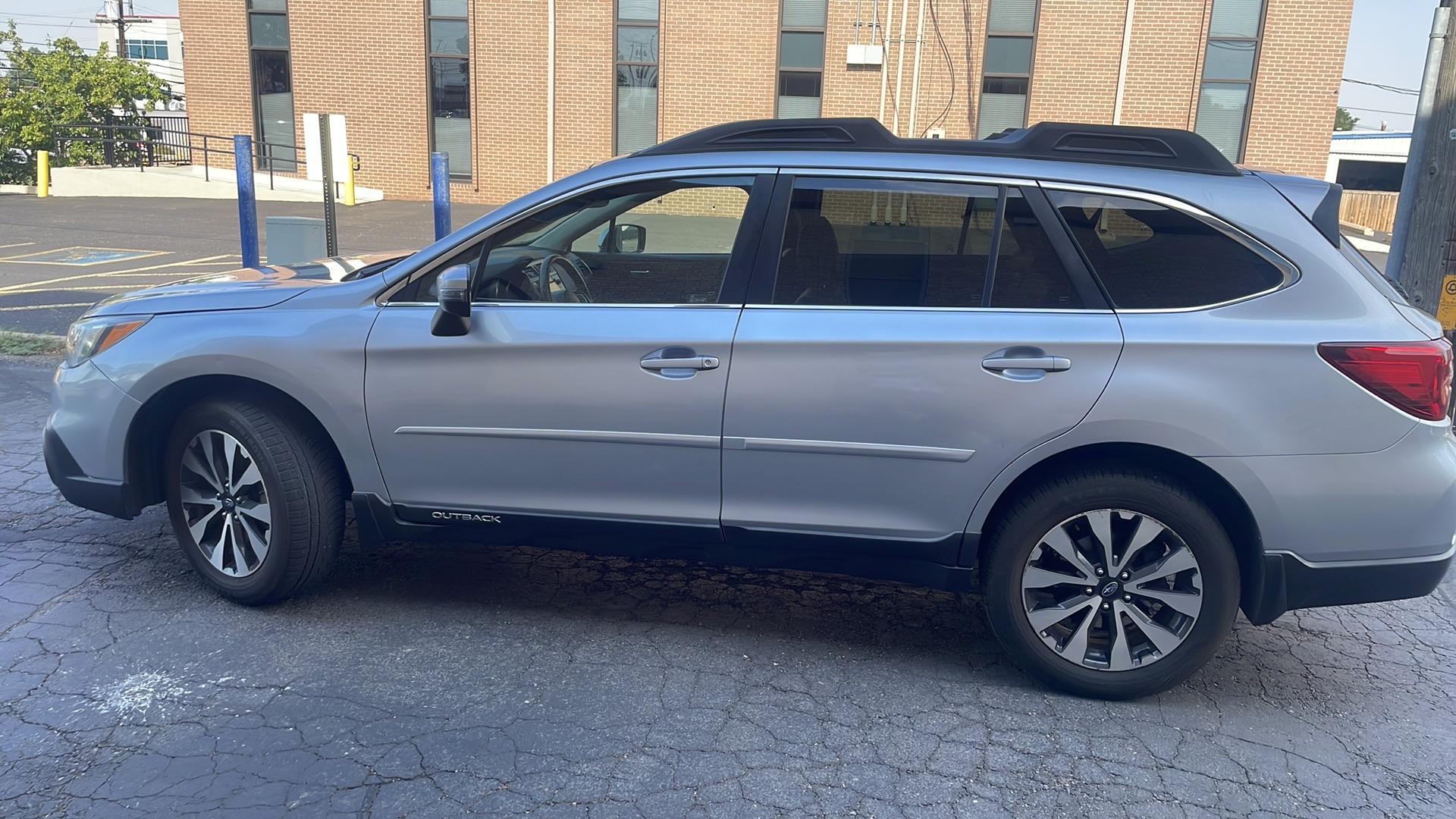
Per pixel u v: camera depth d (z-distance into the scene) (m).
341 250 15.40
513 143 22.77
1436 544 3.18
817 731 3.23
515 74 22.36
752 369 3.39
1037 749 3.17
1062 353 3.21
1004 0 20.09
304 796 2.82
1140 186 3.28
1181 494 3.24
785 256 3.46
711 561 3.67
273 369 3.69
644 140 22.14
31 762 2.95
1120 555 3.35
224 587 3.94
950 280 3.36
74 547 4.53
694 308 3.48
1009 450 3.27
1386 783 3.06
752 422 3.42
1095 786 2.99
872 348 3.32
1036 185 3.34
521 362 3.54
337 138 8.24
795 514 3.50
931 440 3.32
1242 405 3.14
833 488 3.44
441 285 3.43
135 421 3.87
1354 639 4.06
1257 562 3.25
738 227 3.52
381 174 23.50
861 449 3.37
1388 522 3.15
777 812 2.81
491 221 3.67
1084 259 3.28
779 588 4.34
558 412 3.54
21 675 3.42
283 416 3.79
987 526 3.49
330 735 3.13
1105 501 3.29
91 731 3.11
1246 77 19.84
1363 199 36.22
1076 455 3.35
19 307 10.26
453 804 2.81
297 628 3.82
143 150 29.64
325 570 3.95
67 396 3.98
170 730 3.13
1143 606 3.39
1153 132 3.37
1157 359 3.17
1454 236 6.42
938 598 4.29
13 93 30.80
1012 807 2.87
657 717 3.28
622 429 3.52
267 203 22.19
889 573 3.54
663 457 3.52
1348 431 3.12
